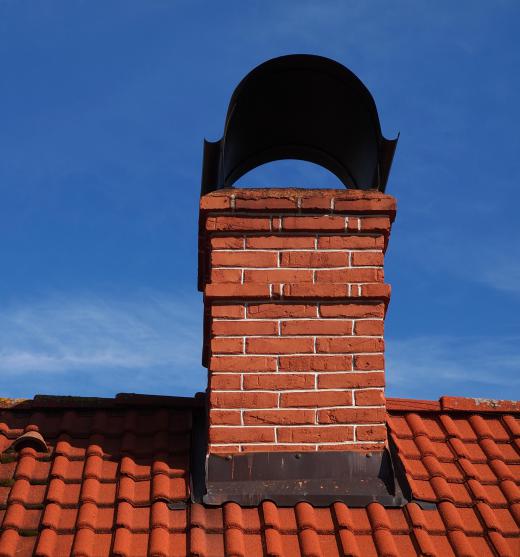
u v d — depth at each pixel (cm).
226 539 457
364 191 549
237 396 507
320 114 611
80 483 500
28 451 522
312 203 542
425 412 589
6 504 482
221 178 567
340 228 539
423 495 505
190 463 512
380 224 540
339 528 468
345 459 499
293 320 523
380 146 569
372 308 527
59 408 565
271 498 481
